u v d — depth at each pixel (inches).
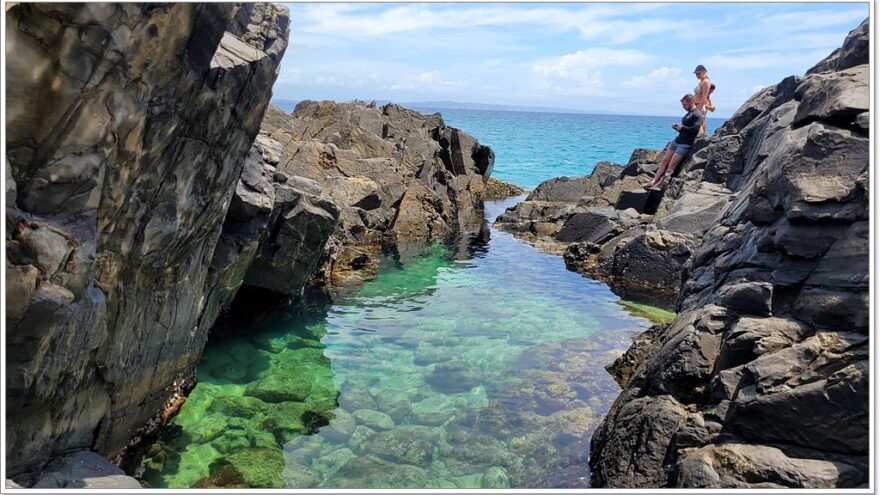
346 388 324.8
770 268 237.3
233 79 222.2
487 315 455.8
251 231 338.6
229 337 387.9
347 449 263.9
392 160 828.6
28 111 153.9
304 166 692.7
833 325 203.0
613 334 415.5
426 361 364.8
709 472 186.4
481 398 315.0
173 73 187.6
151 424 263.4
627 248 572.1
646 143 2829.7
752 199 262.1
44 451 186.9
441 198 951.0
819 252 220.1
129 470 234.8
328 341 393.4
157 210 212.1
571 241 742.5
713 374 222.2
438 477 243.6
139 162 190.2
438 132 1149.7
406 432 279.1
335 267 568.1
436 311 462.9
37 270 155.8
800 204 224.4
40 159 159.5
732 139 615.5
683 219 556.7
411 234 791.7
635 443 223.1
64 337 169.9
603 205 831.1
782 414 187.2
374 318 442.3
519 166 1850.4
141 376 243.9
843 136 227.3
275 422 283.4
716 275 282.0
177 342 270.4
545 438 273.7
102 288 195.6
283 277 438.6
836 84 248.7
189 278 263.4
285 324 420.8
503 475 244.5
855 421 177.9
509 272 596.4
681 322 261.3
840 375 181.9
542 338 406.6
